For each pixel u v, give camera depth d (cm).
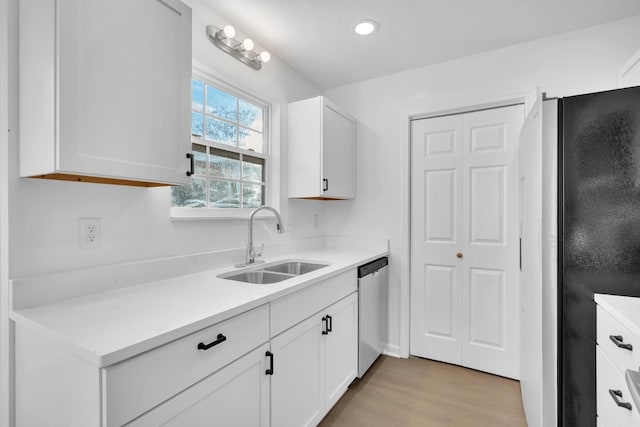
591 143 121
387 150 268
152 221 151
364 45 221
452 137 247
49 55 93
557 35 207
